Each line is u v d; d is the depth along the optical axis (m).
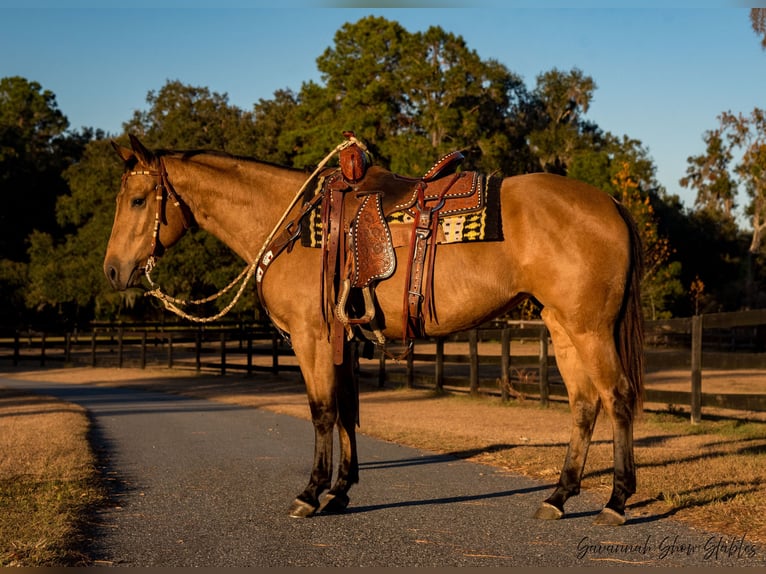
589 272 4.78
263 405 13.79
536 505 5.45
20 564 4.01
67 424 10.16
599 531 4.70
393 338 5.37
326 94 42.38
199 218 5.82
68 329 30.62
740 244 53.53
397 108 42.22
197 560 4.19
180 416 12.00
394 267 5.01
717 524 4.77
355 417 5.50
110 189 44.53
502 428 9.87
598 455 7.28
